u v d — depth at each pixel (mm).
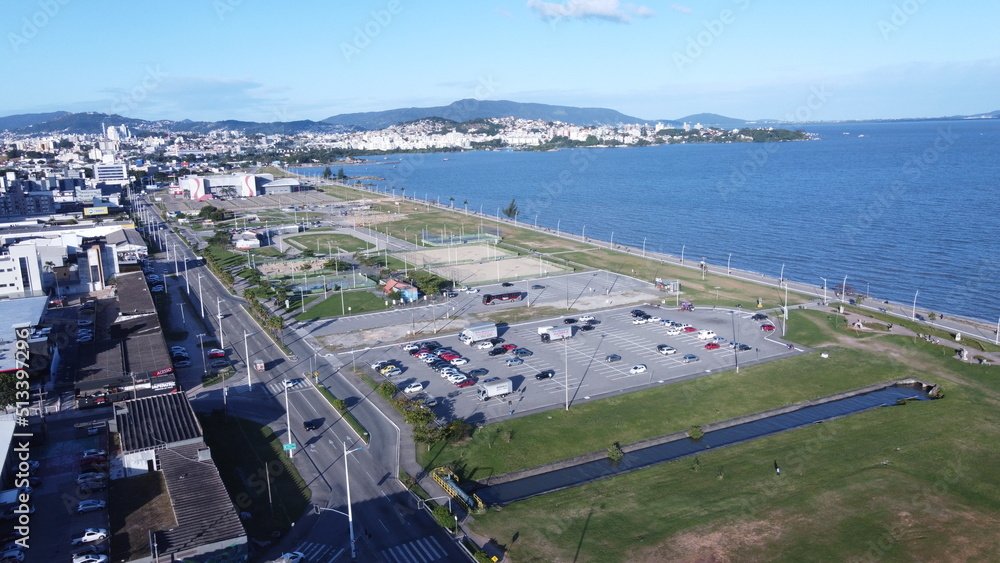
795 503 78500
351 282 191750
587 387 113500
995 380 115562
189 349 134750
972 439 94625
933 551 69125
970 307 171250
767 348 132375
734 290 180625
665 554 68812
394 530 73438
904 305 172875
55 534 71938
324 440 94750
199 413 103000
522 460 90000
